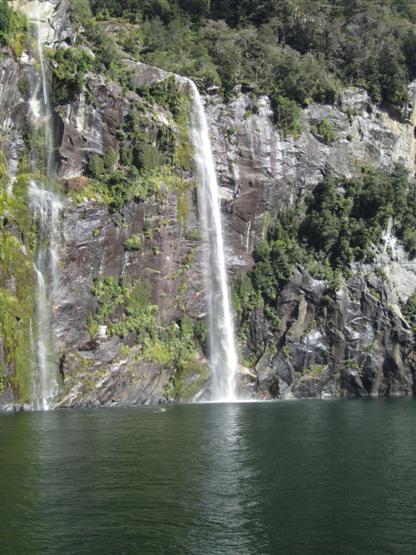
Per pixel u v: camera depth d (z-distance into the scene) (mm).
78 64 44625
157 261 45312
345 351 50562
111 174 44250
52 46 46312
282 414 34469
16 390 36344
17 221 38812
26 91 42562
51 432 26656
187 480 18328
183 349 45344
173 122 49438
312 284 51250
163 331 44625
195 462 20625
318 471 19547
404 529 14406
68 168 43031
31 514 15242
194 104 51844
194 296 47281
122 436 25656
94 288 41594
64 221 41031
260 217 53438
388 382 51031
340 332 50656
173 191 47250
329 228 53531
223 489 17469
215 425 29344
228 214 51906
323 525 14633
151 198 45594
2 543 13422
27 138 42125
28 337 37406
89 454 21750
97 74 45969
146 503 16125
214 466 20094
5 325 36344
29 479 18281
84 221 41844
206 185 50625
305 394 49062
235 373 47969
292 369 49000
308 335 50094
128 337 42344
